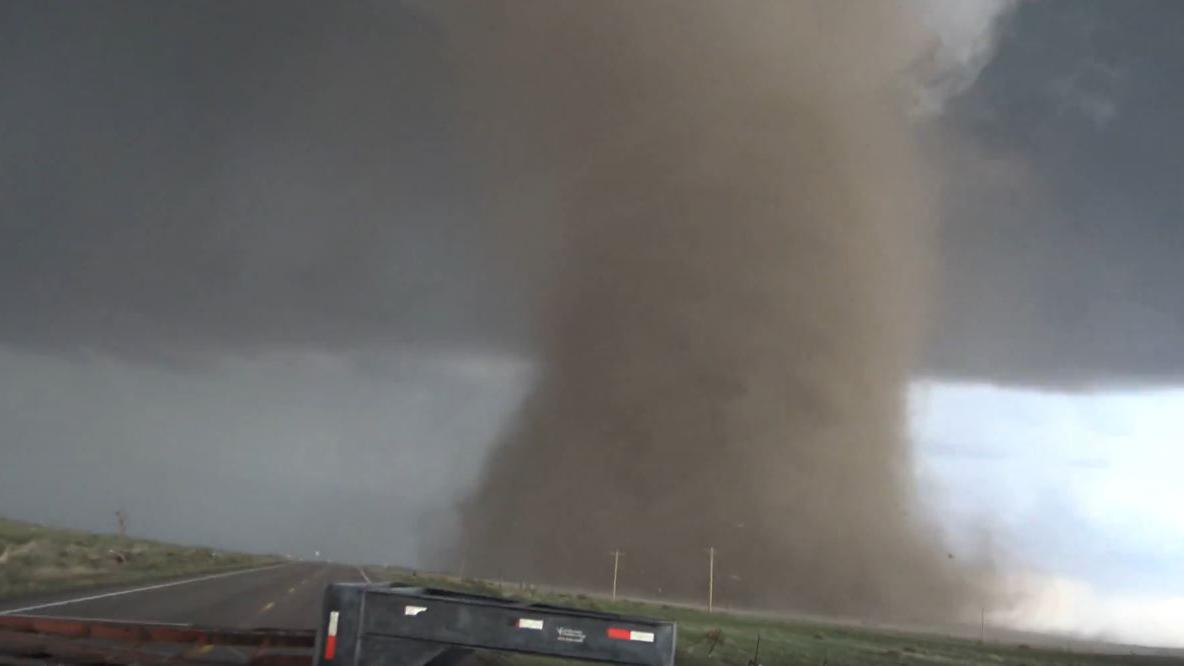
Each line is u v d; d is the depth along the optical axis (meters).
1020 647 77.31
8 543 45.47
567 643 8.67
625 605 67.69
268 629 12.03
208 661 11.34
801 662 32.94
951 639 78.12
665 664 8.59
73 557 44.94
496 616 8.77
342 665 8.73
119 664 10.97
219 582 41.78
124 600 26.77
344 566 94.88
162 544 107.00
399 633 8.78
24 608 21.95
